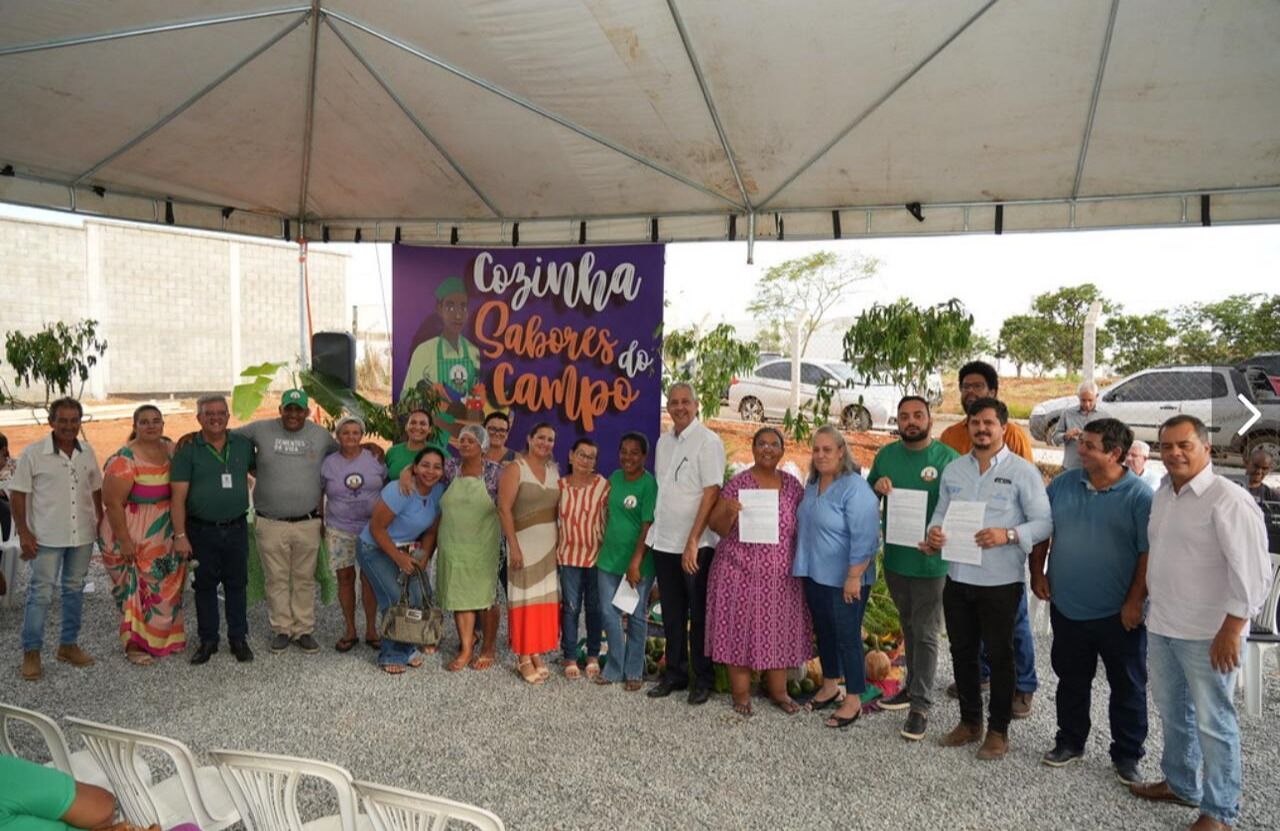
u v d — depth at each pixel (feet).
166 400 51.78
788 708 15.26
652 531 15.98
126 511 17.21
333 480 18.33
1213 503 10.97
